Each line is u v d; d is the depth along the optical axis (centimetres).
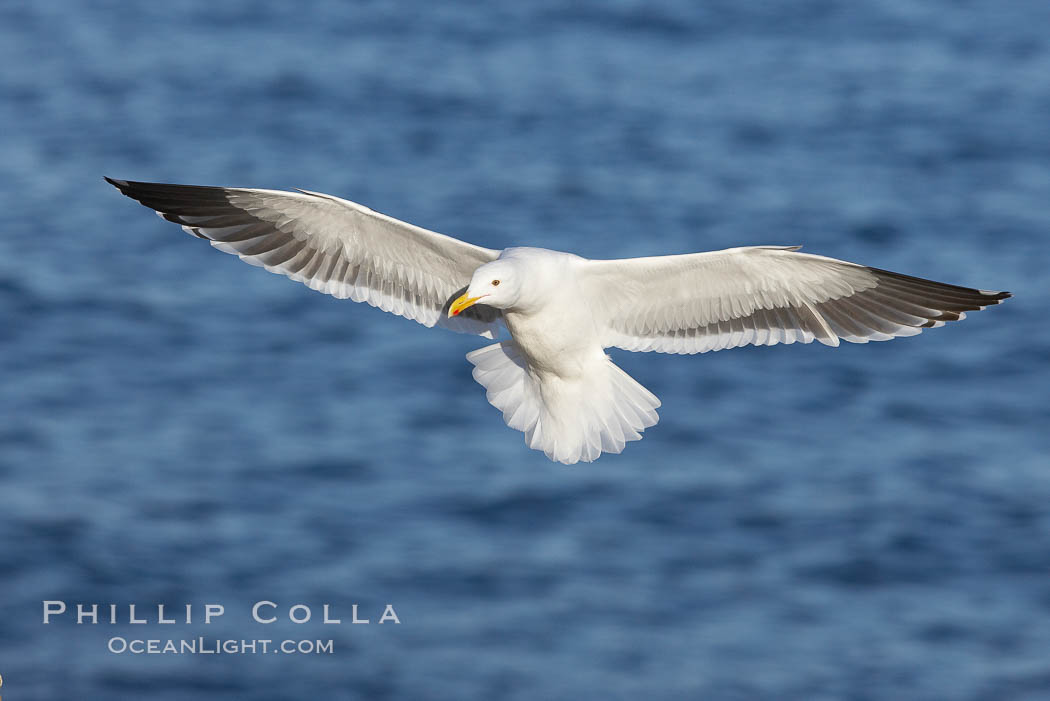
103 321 2555
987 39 4169
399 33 4275
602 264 936
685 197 3081
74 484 1991
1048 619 1716
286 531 1888
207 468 2044
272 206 962
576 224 2931
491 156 3325
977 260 2780
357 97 3722
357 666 1630
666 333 975
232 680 1612
